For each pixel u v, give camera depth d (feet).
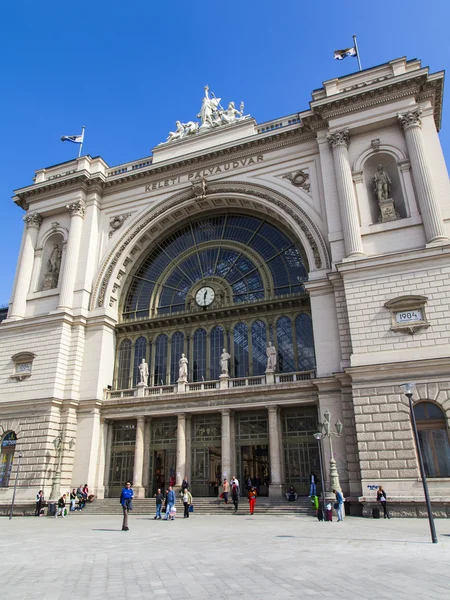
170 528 62.54
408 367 79.61
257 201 115.65
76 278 123.85
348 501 80.12
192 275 124.26
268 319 110.32
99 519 83.15
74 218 129.59
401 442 76.84
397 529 56.29
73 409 110.42
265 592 25.45
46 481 102.12
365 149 103.09
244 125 126.41
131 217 128.77
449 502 71.15
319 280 99.09
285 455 96.53
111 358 119.75
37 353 115.34
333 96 106.11
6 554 41.27
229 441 98.63
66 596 25.41
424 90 101.60
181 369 109.09
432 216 89.56
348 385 87.86
